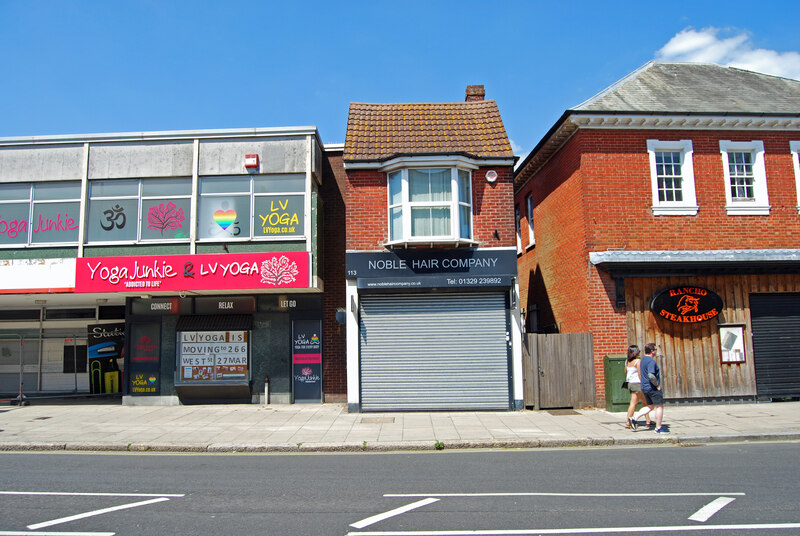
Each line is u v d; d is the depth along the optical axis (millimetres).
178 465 8672
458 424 11625
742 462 8172
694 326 13617
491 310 13625
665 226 13781
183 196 14703
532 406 13367
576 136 14188
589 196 13750
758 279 13867
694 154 14078
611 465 8117
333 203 16000
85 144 14844
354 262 13711
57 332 17484
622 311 13461
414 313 13672
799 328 13844
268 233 14523
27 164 14844
